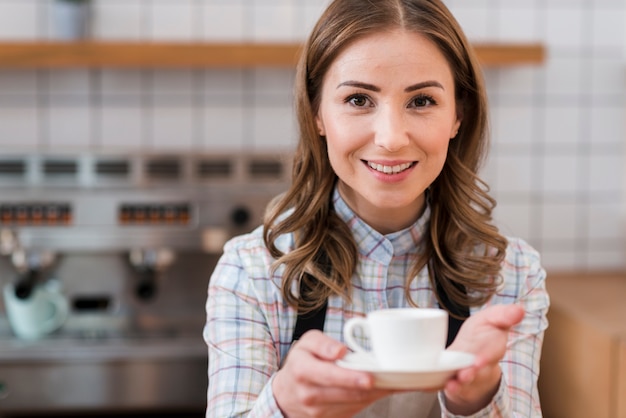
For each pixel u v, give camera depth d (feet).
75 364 8.13
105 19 9.68
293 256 3.84
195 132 9.86
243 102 9.86
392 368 2.64
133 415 8.86
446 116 3.54
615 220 10.29
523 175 10.19
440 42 3.53
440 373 2.57
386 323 2.66
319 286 3.85
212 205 8.64
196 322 8.98
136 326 8.93
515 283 4.03
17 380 8.10
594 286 9.21
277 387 3.00
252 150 9.90
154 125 9.82
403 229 3.92
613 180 10.27
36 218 8.52
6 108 9.70
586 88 10.17
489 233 3.95
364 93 3.47
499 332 2.89
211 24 9.79
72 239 8.53
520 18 10.08
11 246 8.46
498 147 10.15
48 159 8.74
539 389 8.61
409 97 3.46
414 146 3.46
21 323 8.44
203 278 8.97
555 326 8.16
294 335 3.85
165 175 8.88
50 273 8.78
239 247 4.04
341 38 3.48
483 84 3.87
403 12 3.48
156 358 8.19
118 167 8.81
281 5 9.84
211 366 3.78
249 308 3.84
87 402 8.17
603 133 10.22
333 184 3.97
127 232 8.57
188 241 8.62
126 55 9.00
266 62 9.10
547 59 10.11
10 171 8.72
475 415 3.15
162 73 9.78
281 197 4.32
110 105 9.77
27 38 9.63
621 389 6.63
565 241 10.27
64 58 8.95
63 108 9.73
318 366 2.67
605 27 10.14
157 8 9.72
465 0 10.03
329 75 3.59
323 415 2.86
